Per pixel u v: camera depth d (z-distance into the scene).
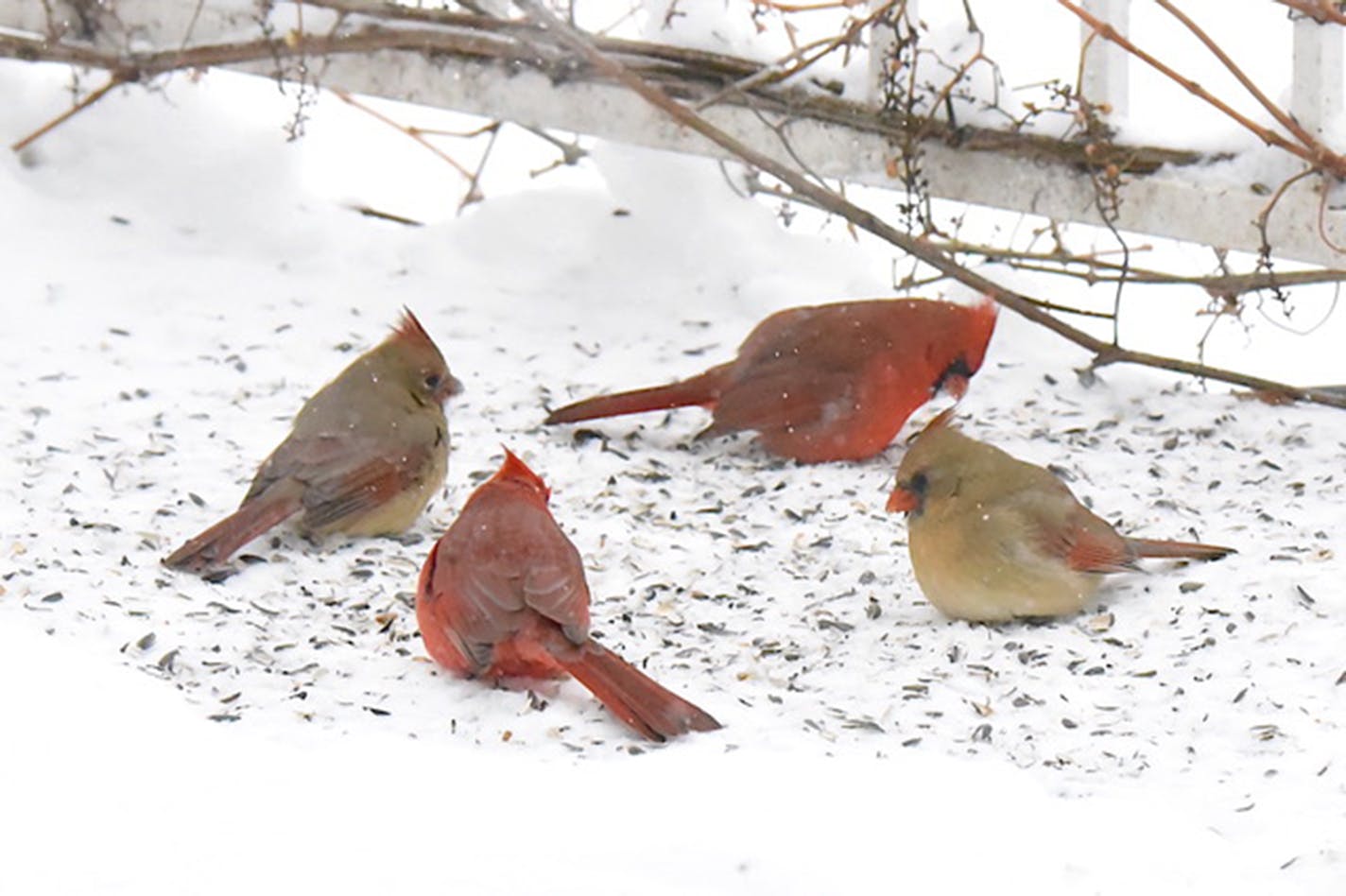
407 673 8.44
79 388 11.62
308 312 12.91
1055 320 12.11
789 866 6.57
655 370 12.52
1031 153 12.64
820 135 13.09
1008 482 9.11
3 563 9.33
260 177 14.04
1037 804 7.07
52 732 7.15
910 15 12.89
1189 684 8.41
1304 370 15.32
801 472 11.23
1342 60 11.82
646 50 13.29
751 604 9.43
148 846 6.56
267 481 9.95
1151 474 11.09
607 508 10.58
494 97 13.80
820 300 13.22
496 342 12.81
